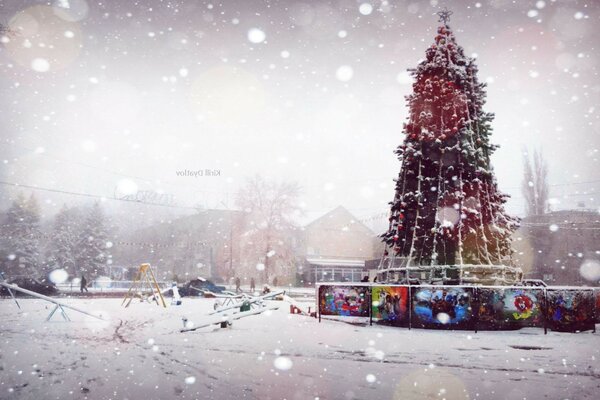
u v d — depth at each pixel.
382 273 16.25
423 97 15.92
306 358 8.32
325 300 13.99
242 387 6.28
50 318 15.30
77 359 8.23
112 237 78.44
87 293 33.69
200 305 22.23
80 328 12.79
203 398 5.78
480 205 14.86
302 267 59.47
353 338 10.66
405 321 12.49
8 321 14.48
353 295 13.52
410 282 14.67
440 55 16.00
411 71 16.50
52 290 30.84
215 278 64.38
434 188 15.16
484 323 11.89
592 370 7.36
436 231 14.51
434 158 15.37
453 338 10.67
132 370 7.33
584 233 41.62
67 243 63.09
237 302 18.97
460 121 15.13
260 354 8.72
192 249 75.12
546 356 8.50
